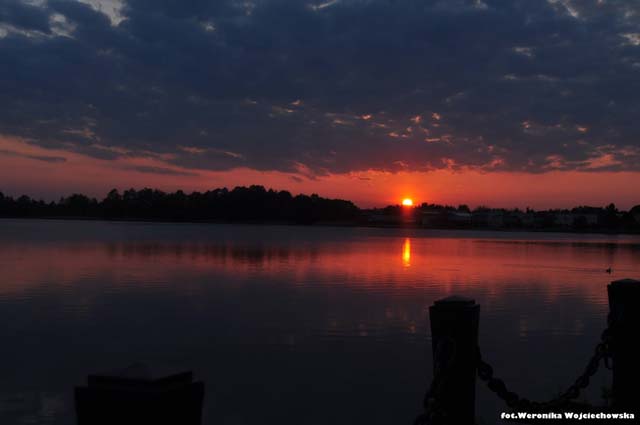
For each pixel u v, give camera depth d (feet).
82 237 371.35
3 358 61.26
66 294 109.09
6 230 504.43
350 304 99.60
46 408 47.11
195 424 7.26
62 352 64.03
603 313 93.30
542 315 90.94
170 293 112.27
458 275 161.17
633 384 20.97
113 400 6.67
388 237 564.30
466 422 16.22
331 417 45.11
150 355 62.80
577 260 241.76
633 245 437.17
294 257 223.30
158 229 615.98
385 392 51.37
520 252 305.73
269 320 82.99
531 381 53.67
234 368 58.39
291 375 56.03
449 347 15.96
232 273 154.40
